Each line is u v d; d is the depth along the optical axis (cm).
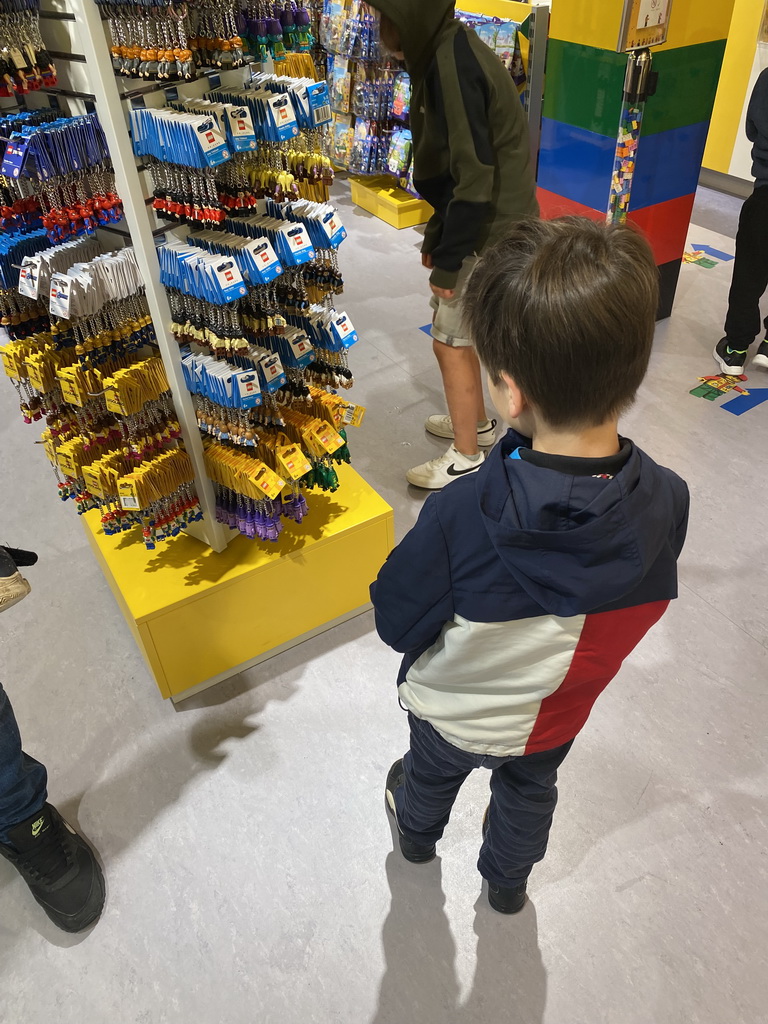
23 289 149
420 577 99
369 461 286
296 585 208
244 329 166
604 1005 151
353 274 410
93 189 144
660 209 330
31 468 289
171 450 179
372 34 393
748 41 421
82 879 166
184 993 155
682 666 212
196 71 144
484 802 186
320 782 190
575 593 86
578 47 299
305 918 166
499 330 84
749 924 162
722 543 249
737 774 188
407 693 124
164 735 200
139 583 193
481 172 202
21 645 224
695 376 327
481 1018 150
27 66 130
